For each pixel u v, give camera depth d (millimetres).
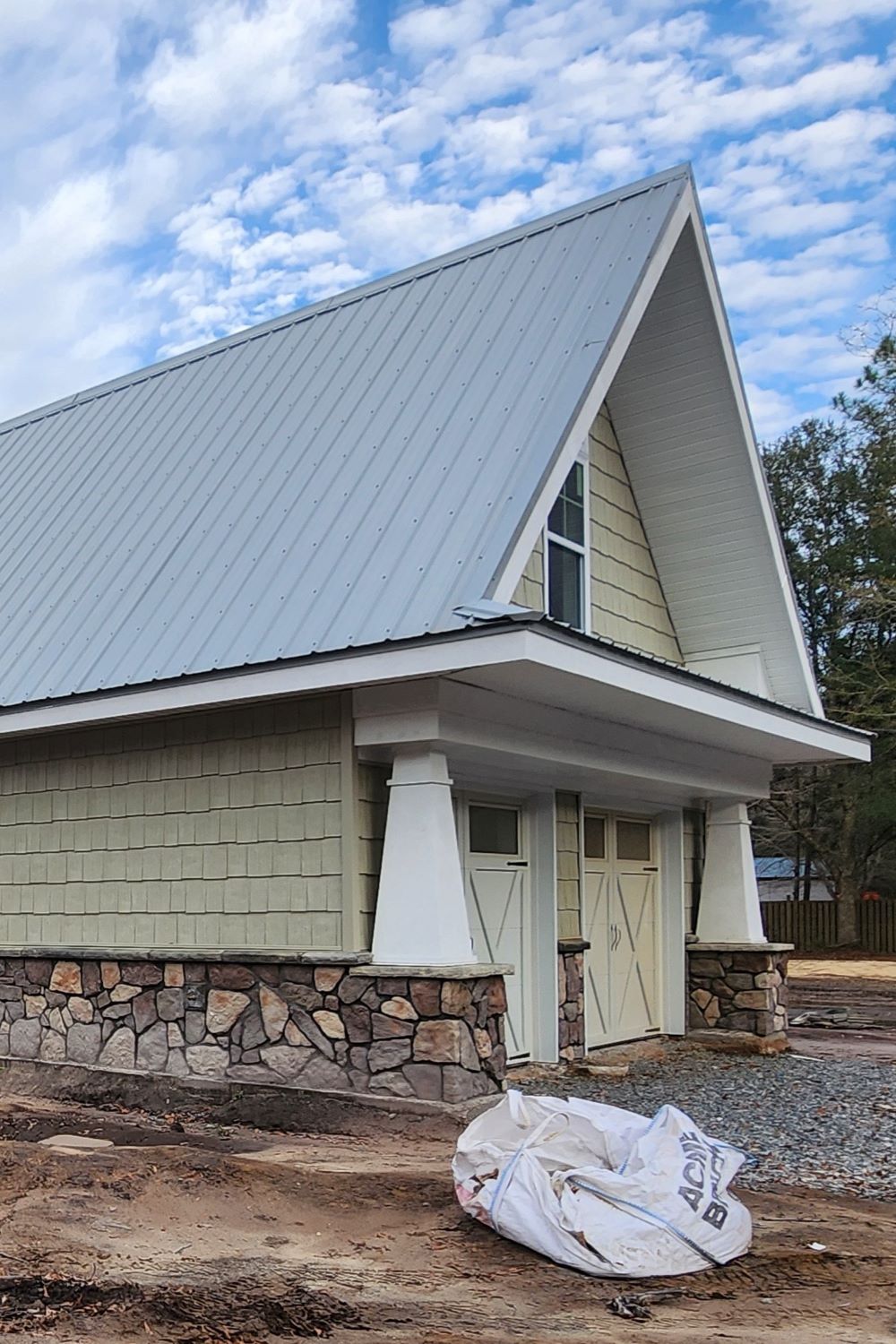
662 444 11664
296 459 10141
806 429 35750
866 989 21375
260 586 8992
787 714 11055
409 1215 5766
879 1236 5625
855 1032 15258
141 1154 6621
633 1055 11492
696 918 13102
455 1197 6023
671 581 12500
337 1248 5297
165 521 10570
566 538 10742
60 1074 9602
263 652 8281
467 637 7367
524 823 10812
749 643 12547
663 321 10750
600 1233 5039
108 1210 5547
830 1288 4898
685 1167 5340
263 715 9031
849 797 30562
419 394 9812
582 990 11102
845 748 12359
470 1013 7988
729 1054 12141
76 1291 4523
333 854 8555
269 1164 6594
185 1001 9102
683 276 10391
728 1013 12594
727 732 10805
